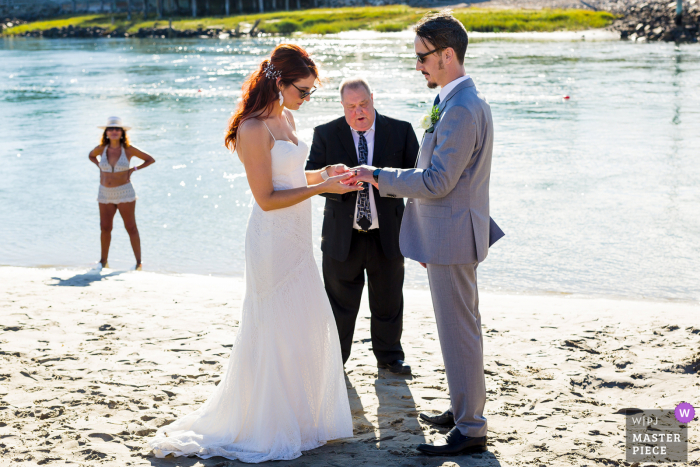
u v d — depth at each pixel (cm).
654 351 443
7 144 1556
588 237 805
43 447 325
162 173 1241
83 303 575
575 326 502
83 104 2239
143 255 793
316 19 6694
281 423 327
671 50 3588
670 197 973
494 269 705
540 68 2845
